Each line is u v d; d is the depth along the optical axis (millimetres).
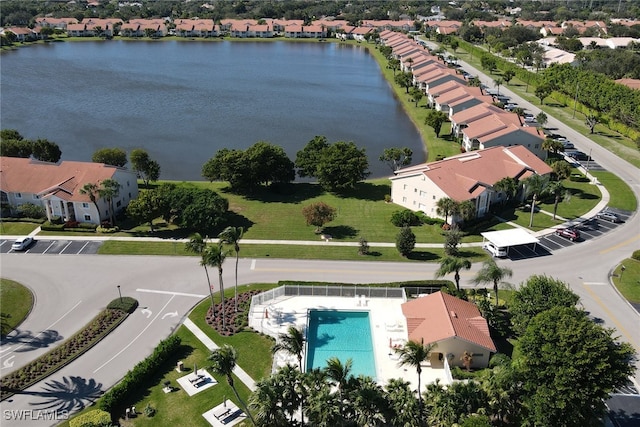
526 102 177375
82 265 78312
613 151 131500
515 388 47000
